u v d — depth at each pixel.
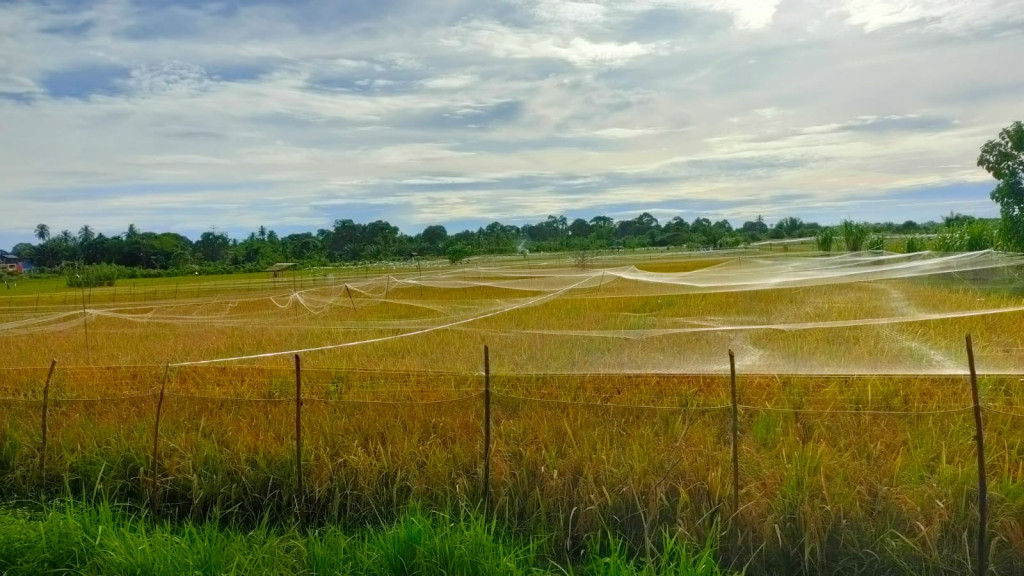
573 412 8.10
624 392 8.91
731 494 6.23
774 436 7.15
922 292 16.81
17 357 14.46
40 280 62.41
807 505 5.93
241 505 7.27
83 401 9.36
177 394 9.09
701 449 6.84
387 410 8.36
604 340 12.34
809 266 25.95
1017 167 18.97
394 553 5.58
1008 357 9.56
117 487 7.48
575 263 42.34
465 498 6.62
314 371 10.28
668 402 8.47
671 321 14.57
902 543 5.69
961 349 10.05
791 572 5.93
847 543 5.82
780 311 15.34
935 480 6.07
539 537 6.30
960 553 5.62
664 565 5.48
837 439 7.05
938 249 24.50
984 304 14.45
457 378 9.90
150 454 7.72
